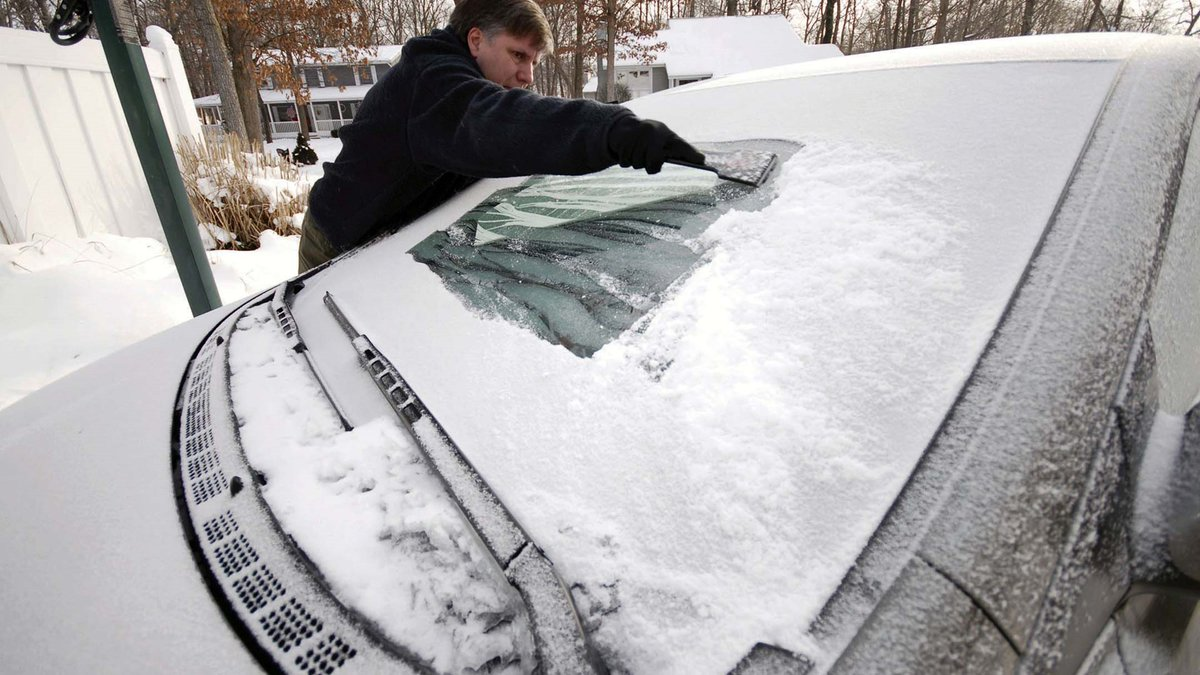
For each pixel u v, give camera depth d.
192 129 5.47
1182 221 0.83
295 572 0.67
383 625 0.60
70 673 0.61
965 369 0.63
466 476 0.72
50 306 3.08
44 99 3.75
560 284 0.99
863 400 0.64
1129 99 0.86
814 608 0.52
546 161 1.23
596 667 0.53
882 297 0.73
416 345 1.00
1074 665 0.54
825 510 0.58
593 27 19.89
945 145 0.91
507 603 0.60
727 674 0.50
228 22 16.05
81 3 2.27
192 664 0.60
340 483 0.78
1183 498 0.59
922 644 0.48
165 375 1.18
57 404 1.14
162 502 0.82
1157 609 0.68
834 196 0.90
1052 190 0.77
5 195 3.48
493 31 1.66
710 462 0.64
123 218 4.31
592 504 0.65
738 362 0.73
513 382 0.83
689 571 0.58
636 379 0.76
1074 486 0.56
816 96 1.22
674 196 1.09
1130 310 0.66
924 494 0.56
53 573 0.73
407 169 1.76
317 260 2.31
